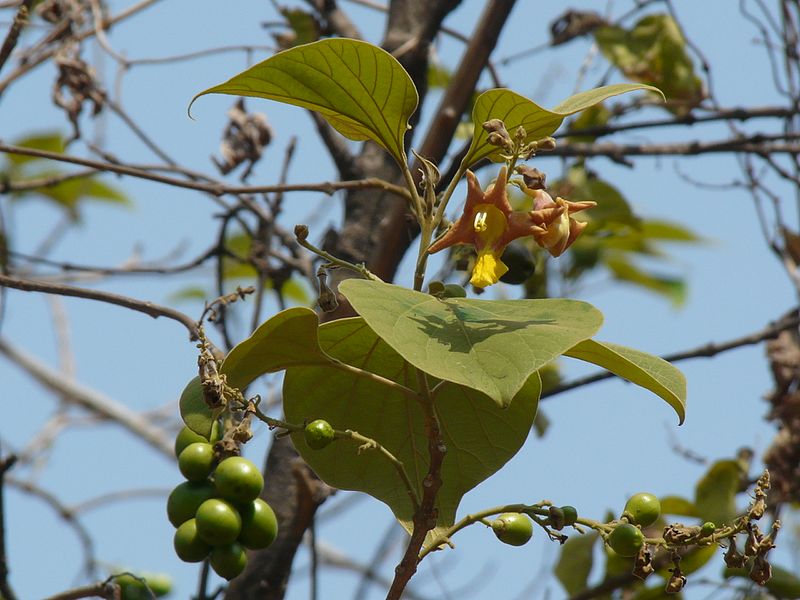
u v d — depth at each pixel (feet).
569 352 12.26
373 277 12.26
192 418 12.33
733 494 13.73
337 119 12.38
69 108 13.71
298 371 12.41
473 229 12.18
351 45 12.26
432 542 12.26
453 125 13.33
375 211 13.52
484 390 11.96
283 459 13.26
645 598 13.57
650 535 13.58
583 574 13.66
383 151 13.62
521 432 12.44
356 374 12.27
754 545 12.19
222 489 12.26
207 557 12.35
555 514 12.23
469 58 13.37
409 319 12.07
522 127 12.16
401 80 12.30
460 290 12.30
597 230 15.51
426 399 12.24
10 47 12.99
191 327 12.63
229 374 12.30
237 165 13.61
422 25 13.73
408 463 12.46
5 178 13.73
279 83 12.34
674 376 12.24
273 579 13.14
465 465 12.45
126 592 12.60
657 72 15.19
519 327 12.07
